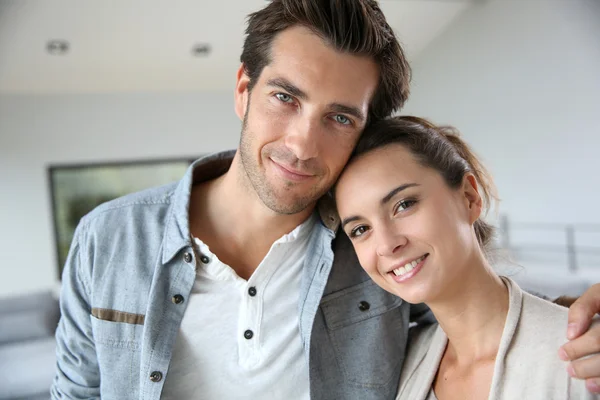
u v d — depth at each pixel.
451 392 1.03
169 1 4.93
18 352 3.79
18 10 4.53
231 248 1.17
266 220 1.13
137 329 1.10
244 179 1.10
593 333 0.84
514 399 0.90
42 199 6.13
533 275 4.26
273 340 1.12
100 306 1.11
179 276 1.11
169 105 6.79
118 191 6.52
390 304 1.20
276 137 1.01
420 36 7.05
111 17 4.95
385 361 1.15
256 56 1.04
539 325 0.94
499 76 6.20
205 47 5.88
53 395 1.21
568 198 5.48
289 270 1.17
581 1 5.10
